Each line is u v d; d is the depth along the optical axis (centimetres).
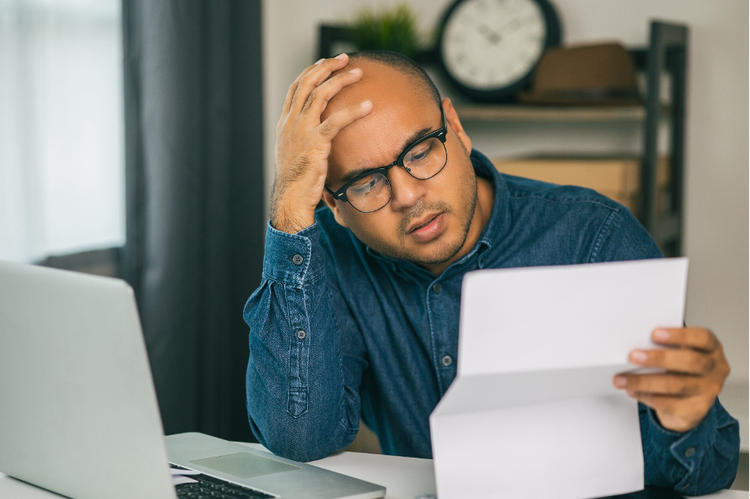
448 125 105
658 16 267
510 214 119
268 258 105
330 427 105
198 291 226
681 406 81
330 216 128
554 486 84
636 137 276
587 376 78
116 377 78
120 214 213
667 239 250
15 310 86
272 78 280
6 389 92
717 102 263
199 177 223
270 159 282
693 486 89
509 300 71
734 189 264
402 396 119
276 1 279
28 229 185
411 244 103
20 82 182
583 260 116
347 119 98
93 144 204
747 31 258
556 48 252
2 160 179
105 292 75
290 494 88
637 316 77
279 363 105
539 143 289
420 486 95
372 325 120
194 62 219
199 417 236
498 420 81
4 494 93
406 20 260
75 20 197
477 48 269
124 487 82
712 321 270
